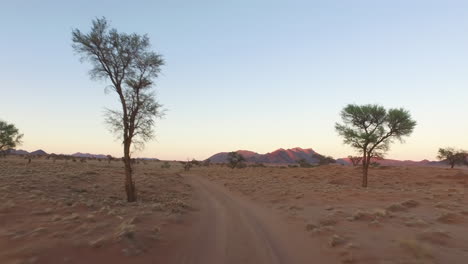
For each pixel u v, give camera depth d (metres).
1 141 61.81
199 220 15.14
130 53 21.34
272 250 9.80
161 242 9.83
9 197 14.95
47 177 28.12
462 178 41.72
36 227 9.95
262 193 28.22
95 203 16.27
